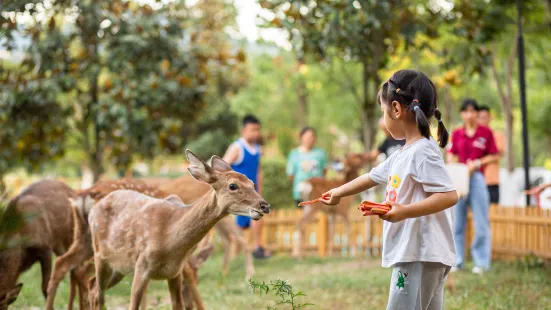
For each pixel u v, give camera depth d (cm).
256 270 950
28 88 1097
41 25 1107
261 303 689
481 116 1027
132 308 474
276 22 1010
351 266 987
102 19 1152
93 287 550
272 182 1617
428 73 1530
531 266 899
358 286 779
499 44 1645
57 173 2555
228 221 894
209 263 1008
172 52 1219
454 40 1299
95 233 516
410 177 371
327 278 831
